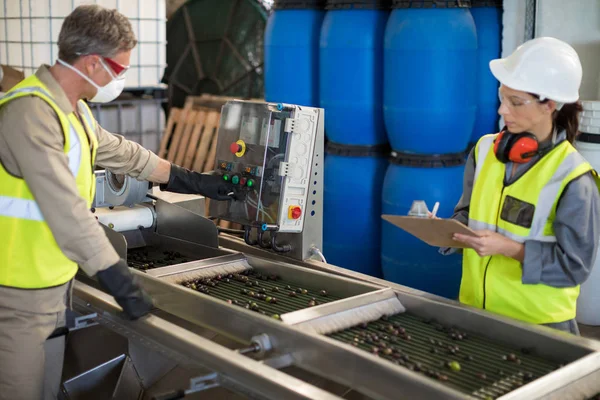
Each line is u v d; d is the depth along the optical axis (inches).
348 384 67.3
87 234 72.9
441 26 145.9
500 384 66.5
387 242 159.6
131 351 96.3
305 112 96.6
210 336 97.7
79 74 76.2
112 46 75.3
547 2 156.9
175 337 74.7
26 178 71.5
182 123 226.2
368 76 158.2
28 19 191.8
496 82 165.8
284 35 167.3
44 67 75.6
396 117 152.7
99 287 98.7
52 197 71.2
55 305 78.6
